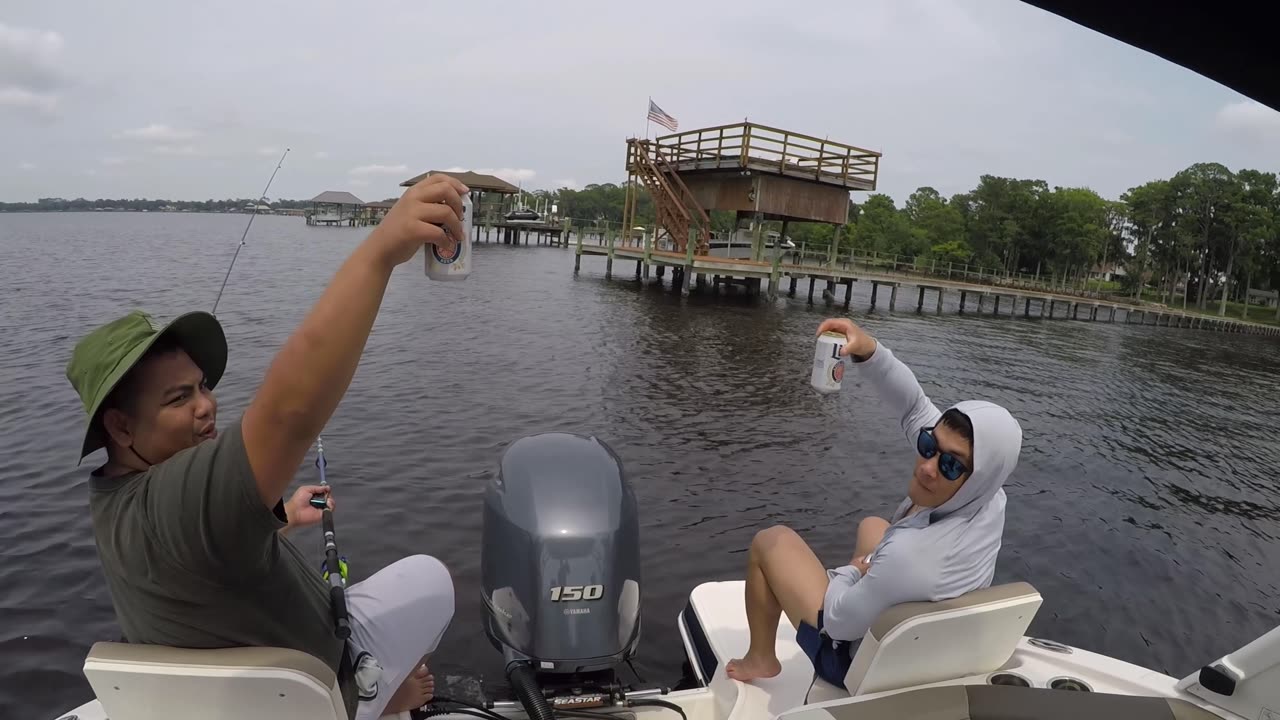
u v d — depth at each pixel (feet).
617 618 9.25
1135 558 21.70
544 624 9.02
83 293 61.87
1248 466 33.96
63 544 17.28
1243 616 18.65
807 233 331.77
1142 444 36.78
